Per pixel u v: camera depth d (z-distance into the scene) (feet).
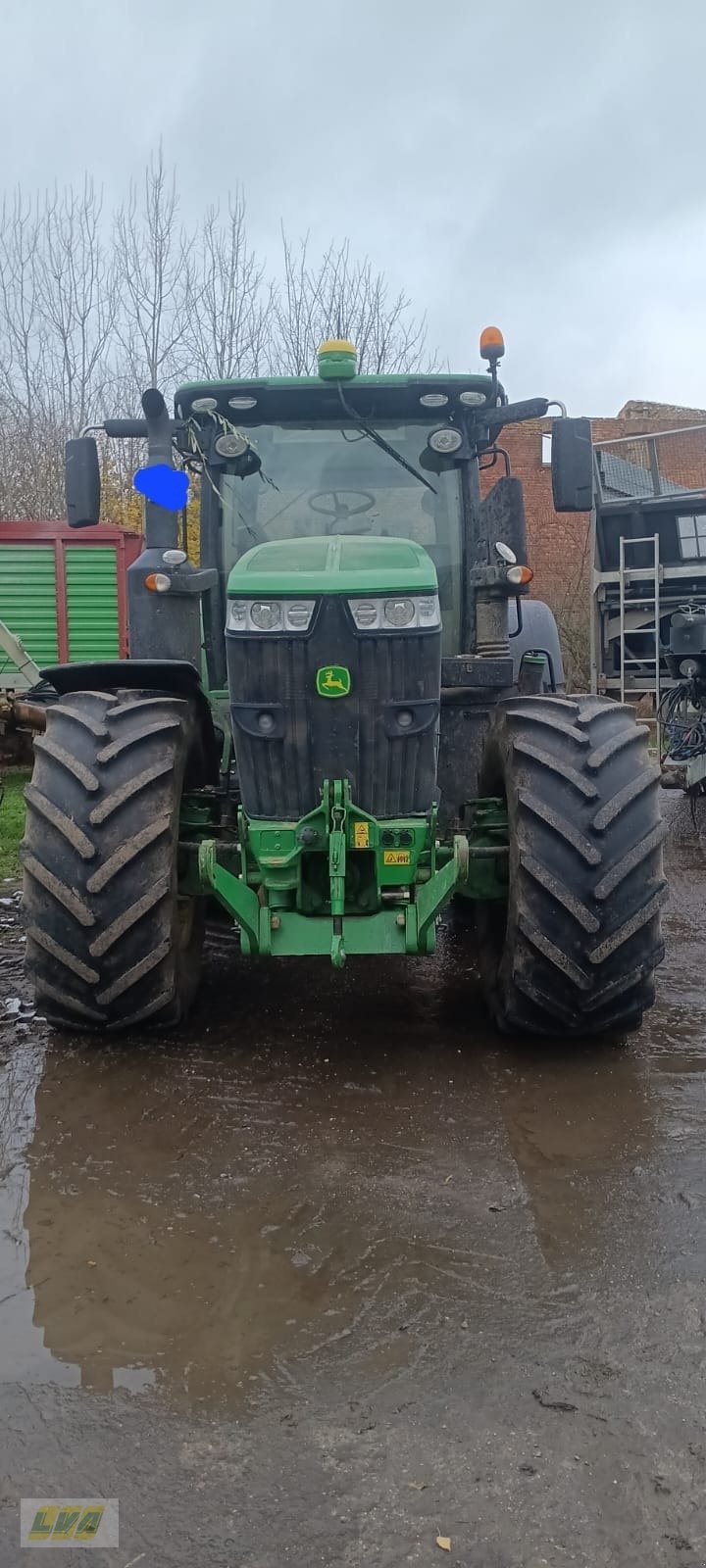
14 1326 7.13
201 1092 10.68
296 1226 8.27
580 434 13.65
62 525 35.04
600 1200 8.62
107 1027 11.31
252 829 11.10
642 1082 10.91
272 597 10.69
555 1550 5.40
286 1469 5.92
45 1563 5.35
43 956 10.89
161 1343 6.96
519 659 20.71
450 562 14.44
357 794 11.07
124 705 11.31
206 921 16.16
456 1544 5.43
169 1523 5.58
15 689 28.09
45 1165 9.23
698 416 75.05
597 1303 7.32
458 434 13.85
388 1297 7.41
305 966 14.96
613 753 10.86
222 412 14.06
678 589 32.24
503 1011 11.52
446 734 13.57
